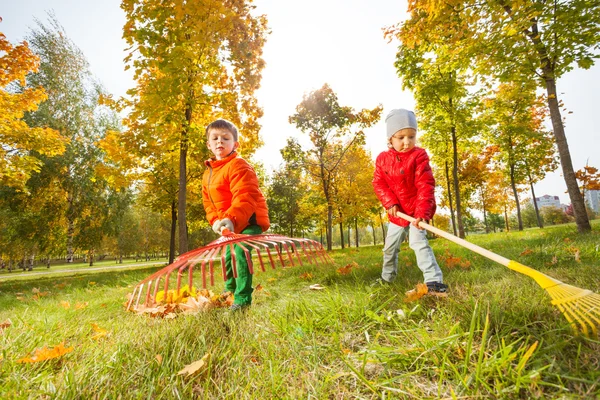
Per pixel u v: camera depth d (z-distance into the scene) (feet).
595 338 4.38
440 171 79.87
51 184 60.13
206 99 28.25
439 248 23.32
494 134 62.75
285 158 65.92
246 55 29.71
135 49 24.56
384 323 6.04
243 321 6.67
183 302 9.09
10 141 32.32
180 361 4.81
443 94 43.91
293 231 104.88
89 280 30.27
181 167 30.37
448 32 24.82
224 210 9.26
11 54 29.01
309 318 6.43
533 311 5.44
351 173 75.41
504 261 5.45
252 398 3.83
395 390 3.83
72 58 66.44
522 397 3.65
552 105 25.08
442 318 5.56
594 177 60.95
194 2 23.53
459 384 3.86
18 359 4.94
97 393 4.00
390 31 27.02
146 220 143.43
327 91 62.49
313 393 3.99
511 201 106.93
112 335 6.57
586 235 19.47
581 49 22.95
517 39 23.18
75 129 62.85
